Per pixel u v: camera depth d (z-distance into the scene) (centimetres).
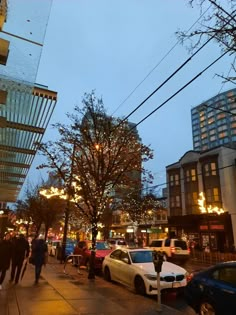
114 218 6025
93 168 1518
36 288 1017
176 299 1033
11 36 551
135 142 1680
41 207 3272
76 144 1523
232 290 632
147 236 4550
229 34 534
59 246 2441
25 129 798
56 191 2322
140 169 1722
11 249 1103
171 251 2392
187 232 4162
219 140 9750
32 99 662
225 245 3544
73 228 4975
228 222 3622
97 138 1510
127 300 872
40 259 1163
